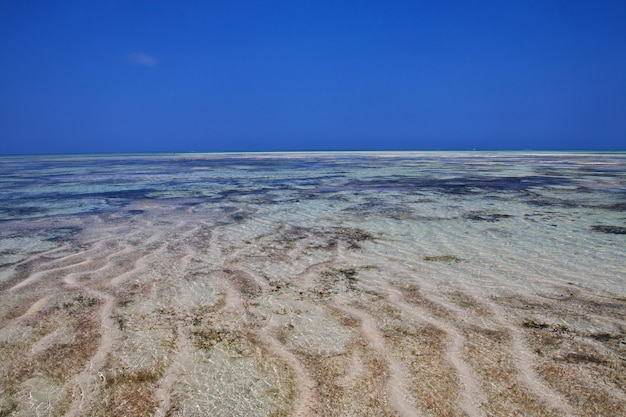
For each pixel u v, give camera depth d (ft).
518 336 12.28
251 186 57.62
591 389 9.56
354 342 12.01
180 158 203.41
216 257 21.12
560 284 16.80
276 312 14.23
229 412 8.86
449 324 13.15
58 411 8.93
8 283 17.10
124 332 12.67
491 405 9.02
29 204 40.09
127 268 19.22
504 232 26.43
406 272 18.58
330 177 72.74
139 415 8.79
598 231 26.40
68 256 21.26
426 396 9.36
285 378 10.18
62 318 13.67
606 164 109.91
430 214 33.27
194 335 12.51
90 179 72.43
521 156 186.19
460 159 154.51
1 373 10.38
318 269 19.13
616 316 13.65
